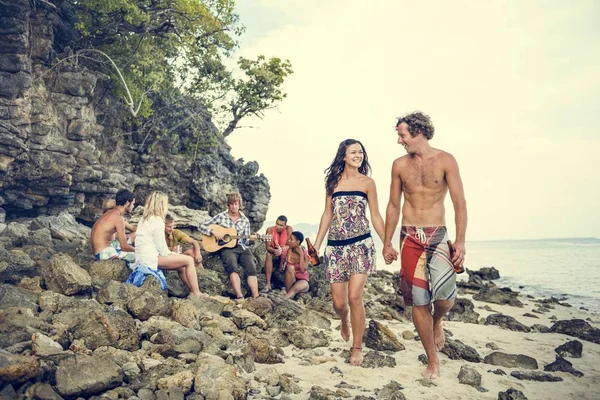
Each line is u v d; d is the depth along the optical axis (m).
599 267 26.03
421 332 4.75
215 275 8.24
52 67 16.27
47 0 16.72
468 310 8.02
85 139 16.92
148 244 6.60
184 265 6.81
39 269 6.64
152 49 22.50
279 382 4.33
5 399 3.15
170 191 22.14
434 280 4.59
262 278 9.23
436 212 4.63
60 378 3.45
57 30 17.48
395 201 4.90
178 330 4.93
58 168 15.92
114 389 3.65
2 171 14.62
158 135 21.67
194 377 3.91
